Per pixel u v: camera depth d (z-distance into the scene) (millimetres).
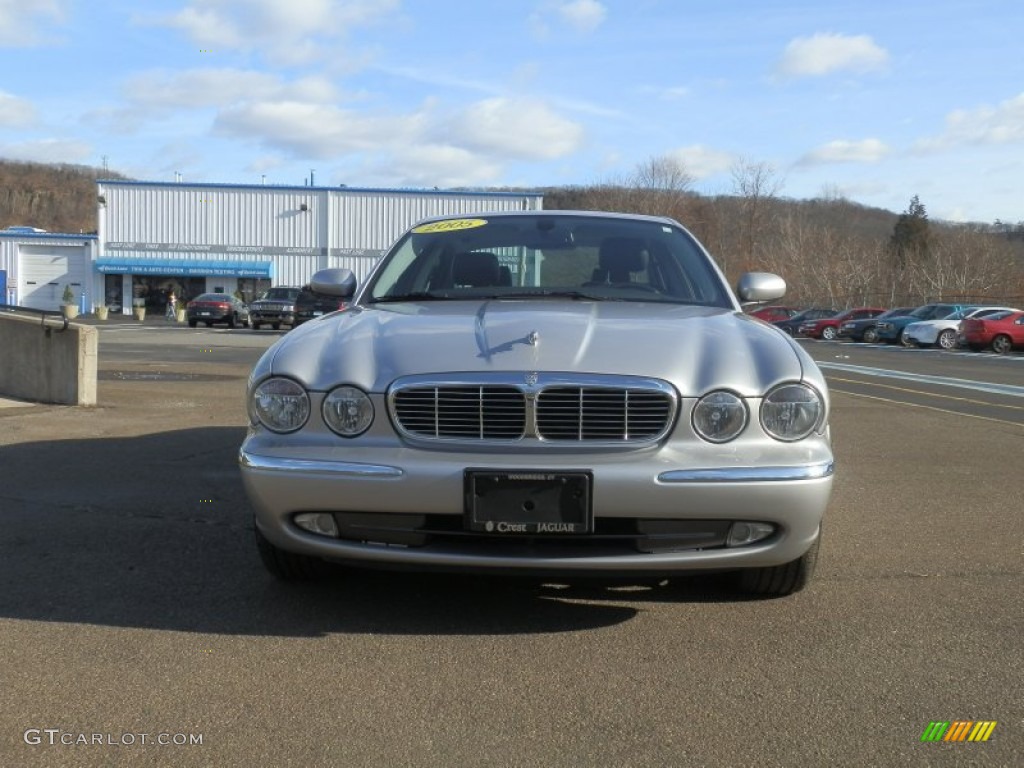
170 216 46625
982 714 2785
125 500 5336
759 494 3123
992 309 30812
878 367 19859
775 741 2611
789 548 3250
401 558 3193
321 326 3787
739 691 2930
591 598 3764
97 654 3158
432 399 3205
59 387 9461
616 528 3160
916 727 2699
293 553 3656
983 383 15492
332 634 3359
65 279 47594
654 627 3461
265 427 3348
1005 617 3607
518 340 3359
